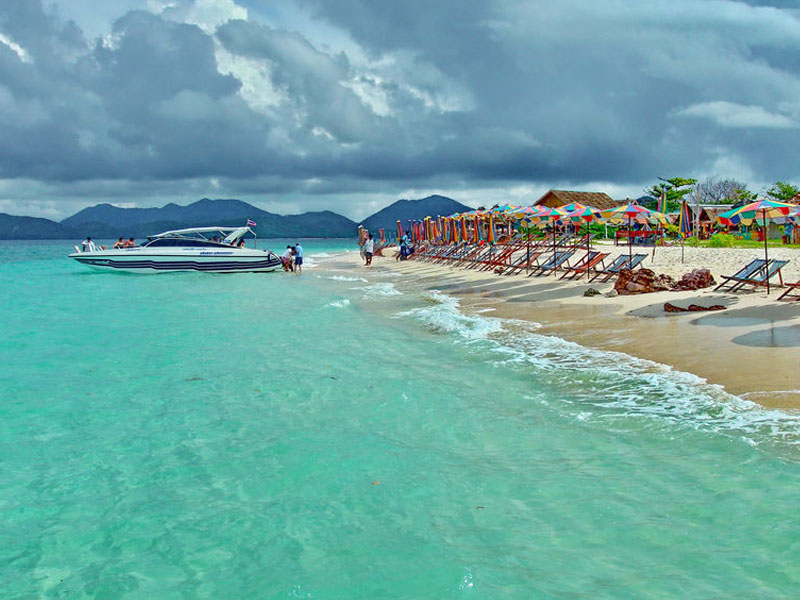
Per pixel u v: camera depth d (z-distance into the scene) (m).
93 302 19.50
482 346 10.40
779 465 4.78
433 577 3.53
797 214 12.25
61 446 6.16
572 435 5.86
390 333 12.34
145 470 5.48
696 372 7.76
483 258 28.45
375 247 54.69
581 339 10.52
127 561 3.95
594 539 3.89
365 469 5.24
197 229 32.25
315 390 7.99
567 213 19.52
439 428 6.27
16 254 69.38
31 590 3.63
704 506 4.23
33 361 10.27
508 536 3.99
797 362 7.74
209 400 7.71
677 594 3.24
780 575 3.36
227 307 17.81
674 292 14.84
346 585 3.51
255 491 4.92
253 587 3.57
